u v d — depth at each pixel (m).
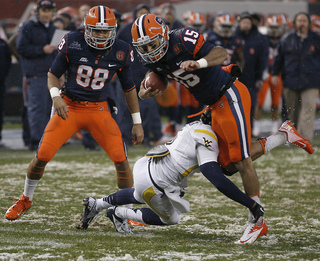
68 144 35.00
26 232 13.81
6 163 26.28
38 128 30.08
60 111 14.59
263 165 26.56
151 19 13.02
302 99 31.53
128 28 27.52
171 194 13.33
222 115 13.44
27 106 32.28
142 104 32.22
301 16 30.53
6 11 47.66
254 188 13.66
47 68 29.22
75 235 13.66
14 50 33.19
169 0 50.50
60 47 14.90
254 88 32.38
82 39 14.87
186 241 13.24
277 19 37.66
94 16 14.37
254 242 13.27
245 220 15.71
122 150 15.34
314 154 30.27
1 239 12.96
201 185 21.31
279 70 32.25
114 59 15.09
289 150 32.00
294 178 23.02
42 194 19.02
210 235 14.03
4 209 16.59
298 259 11.65
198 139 13.27
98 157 28.86
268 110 52.41
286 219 15.83
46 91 29.69
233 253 12.10
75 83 15.12
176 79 13.77
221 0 51.81
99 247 12.34
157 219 13.88
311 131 31.66
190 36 13.02
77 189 20.06
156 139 33.88
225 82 13.54
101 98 15.45
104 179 22.30
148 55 13.30
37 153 14.95
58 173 23.61
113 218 14.29
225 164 13.83
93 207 14.35
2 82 34.19
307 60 31.03
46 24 29.06
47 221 15.27
